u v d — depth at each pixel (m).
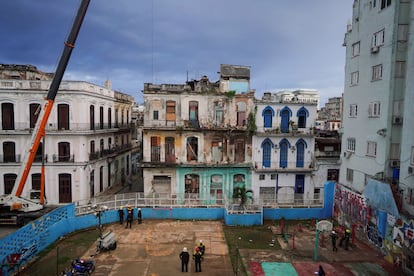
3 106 26.64
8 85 26.41
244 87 28.08
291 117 28.17
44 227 18.31
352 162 22.77
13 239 15.32
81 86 27.27
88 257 17.28
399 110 18.73
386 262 17.48
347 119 23.56
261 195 28.09
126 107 40.84
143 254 17.89
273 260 17.48
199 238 20.47
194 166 27.09
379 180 18.78
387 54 18.73
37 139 20.16
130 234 20.97
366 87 20.98
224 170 27.70
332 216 24.98
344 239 19.50
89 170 28.61
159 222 23.52
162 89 27.20
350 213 22.06
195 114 27.58
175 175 27.39
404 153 17.20
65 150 27.62
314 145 28.56
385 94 18.94
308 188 28.39
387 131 18.77
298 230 22.39
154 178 27.45
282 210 24.69
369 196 19.66
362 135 21.48
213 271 16.02
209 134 27.61
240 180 28.19
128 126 41.34
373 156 20.16
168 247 18.97
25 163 20.27
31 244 16.86
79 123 27.41
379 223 18.47
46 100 19.81
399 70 18.53
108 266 16.36
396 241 16.91
